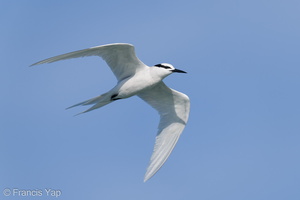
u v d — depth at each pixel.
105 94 13.82
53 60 12.08
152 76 13.81
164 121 15.09
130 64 13.70
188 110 14.93
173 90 14.74
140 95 15.27
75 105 13.71
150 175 14.23
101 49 12.82
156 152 14.68
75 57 12.56
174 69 13.97
